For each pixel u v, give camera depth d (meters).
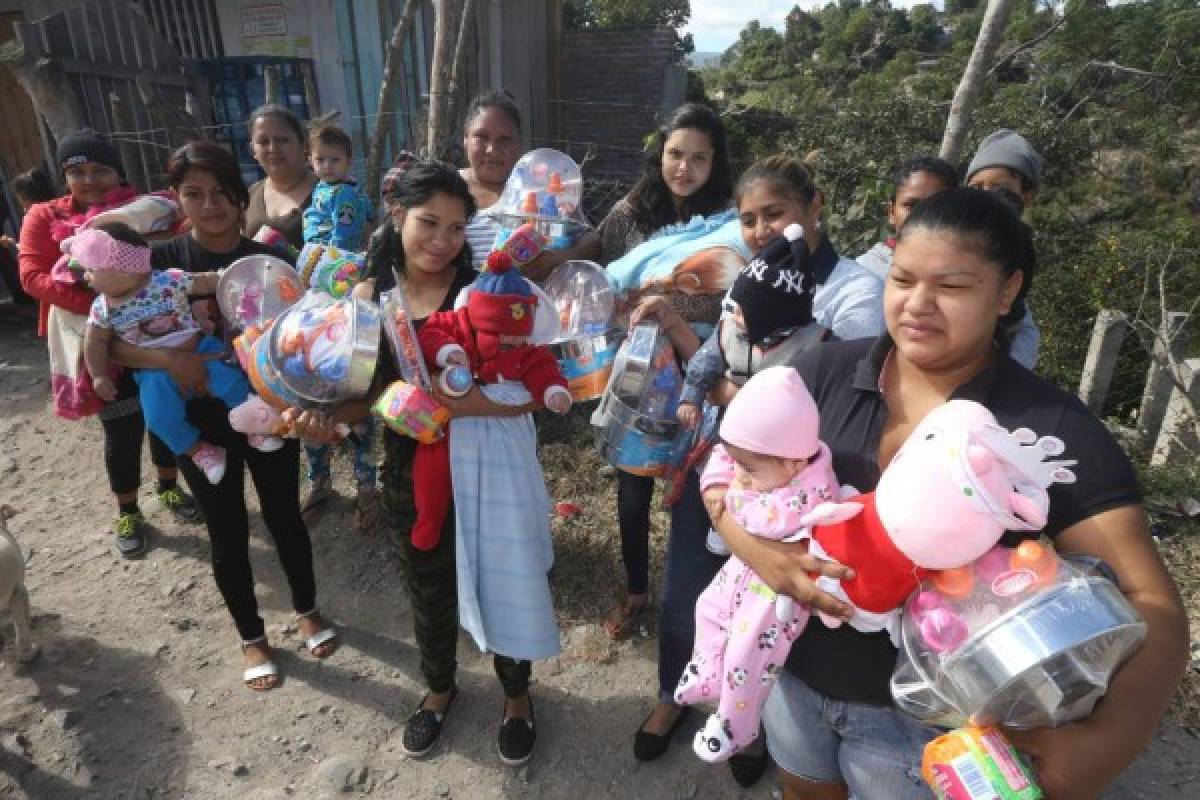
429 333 2.07
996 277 1.21
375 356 1.98
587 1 29.62
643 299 2.38
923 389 1.39
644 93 12.66
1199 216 12.73
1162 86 15.19
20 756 2.59
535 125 11.73
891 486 1.22
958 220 1.19
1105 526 1.16
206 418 2.61
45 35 5.30
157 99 5.76
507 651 2.36
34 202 4.60
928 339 1.25
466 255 2.36
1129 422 5.64
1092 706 1.12
